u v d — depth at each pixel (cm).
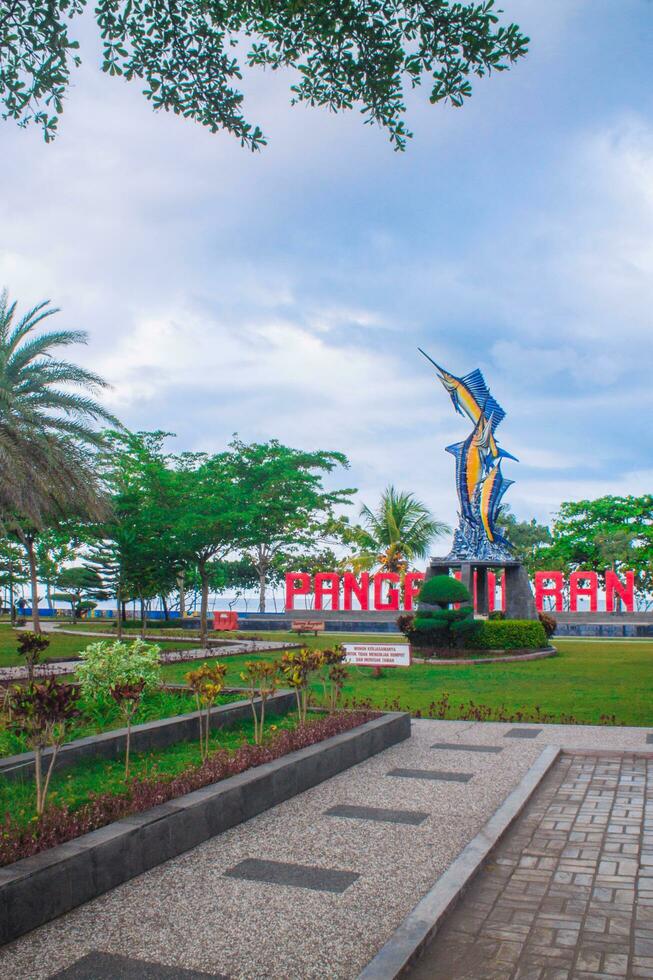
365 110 716
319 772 869
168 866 609
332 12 654
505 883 583
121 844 575
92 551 4294
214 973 445
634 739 1104
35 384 2295
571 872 602
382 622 4409
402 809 764
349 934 492
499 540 2917
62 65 667
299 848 650
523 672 2084
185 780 707
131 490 3111
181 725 983
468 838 677
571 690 1697
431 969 458
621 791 838
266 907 533
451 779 884
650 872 599
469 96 680
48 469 2255
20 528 2691
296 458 3431
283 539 4697
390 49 670
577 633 4100
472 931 505
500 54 657
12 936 484
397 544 4709
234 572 6800
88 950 471
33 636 1349
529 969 455
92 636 3406
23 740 852
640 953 471
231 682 1769
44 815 595
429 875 591
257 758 809
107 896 551
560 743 1083
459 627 2547
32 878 500
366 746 994
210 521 2917
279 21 681
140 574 3148
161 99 714
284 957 463
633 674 2030
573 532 5297
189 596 7106
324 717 1105
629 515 5172
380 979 428
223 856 632
